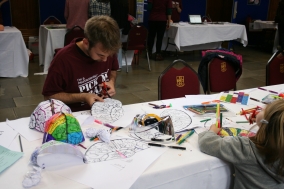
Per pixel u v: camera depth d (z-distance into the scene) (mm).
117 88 3951
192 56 6305
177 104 1668
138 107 1602
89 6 4309
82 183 914
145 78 4484
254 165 1000
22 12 5836
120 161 1038
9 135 1233
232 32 5664
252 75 4812
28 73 4574
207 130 1269
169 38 6062
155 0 5340
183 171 1034
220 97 1798
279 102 957
